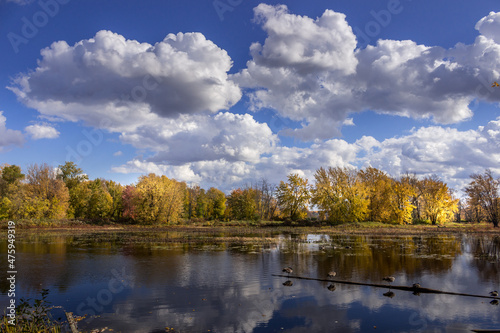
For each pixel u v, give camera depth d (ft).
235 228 216.74
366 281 62.13
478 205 251.19
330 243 125.08
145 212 244.01
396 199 246.88
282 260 85.20
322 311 45.55
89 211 273.95
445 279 63.72
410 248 108.68
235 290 56.03
